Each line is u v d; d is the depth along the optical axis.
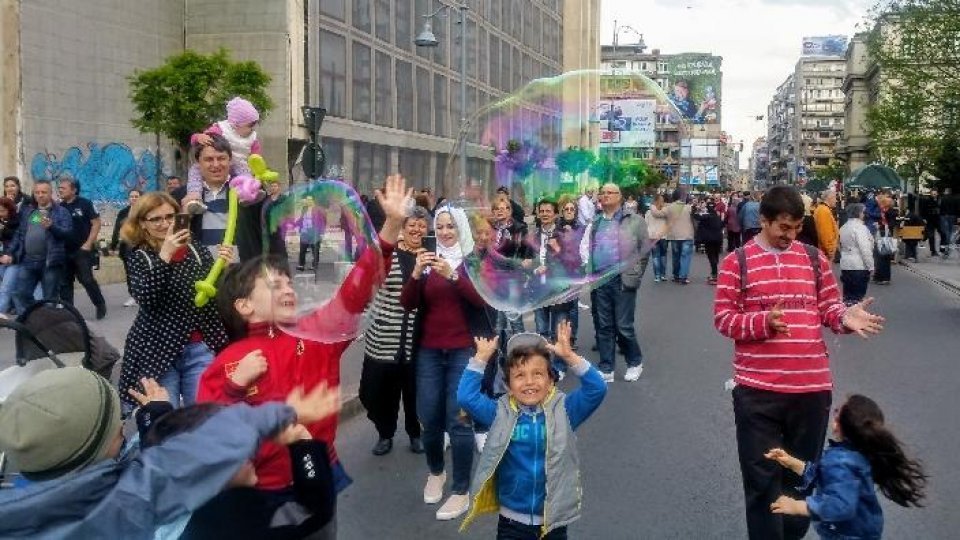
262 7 29.89
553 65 48.66
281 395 3.28
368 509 5.48
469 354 5.46
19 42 22.55
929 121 29.31
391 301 5.74
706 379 9.24
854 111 94.06
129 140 26.66
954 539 4.99
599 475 6.06
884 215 20.17
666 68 127.75
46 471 2.13
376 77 33.94
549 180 6.41
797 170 125.19
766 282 4.24
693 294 17.34
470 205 6.12
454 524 5.23
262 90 24.53
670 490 5.75
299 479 2.64
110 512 2.05
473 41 39.31
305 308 3.54
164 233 4.80
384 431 6.53
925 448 6.70
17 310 10.96
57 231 10.92
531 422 3.78
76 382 2.21
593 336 11.95
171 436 2.24
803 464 3.92
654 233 6.86
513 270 5.87
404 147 35.84
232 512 2.47
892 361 10.32
